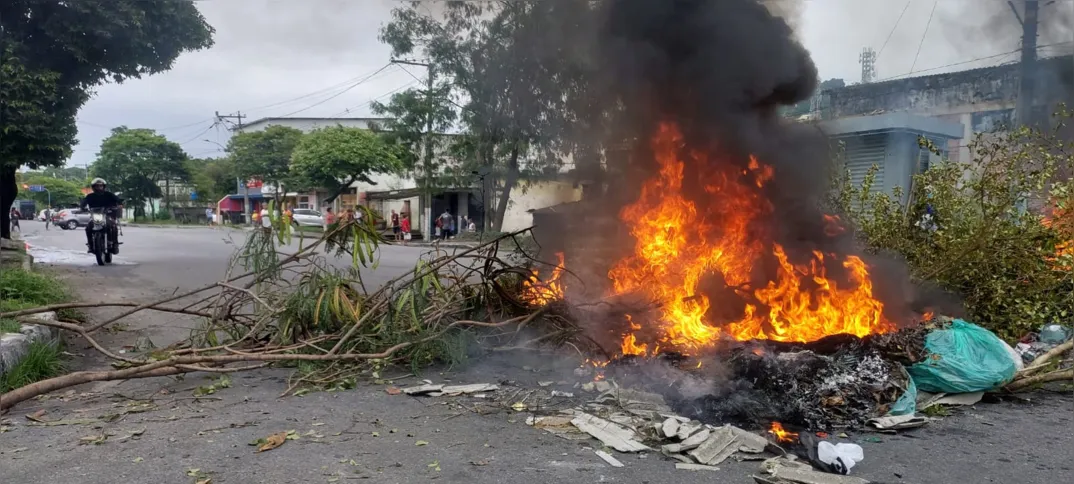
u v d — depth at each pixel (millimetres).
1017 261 6016
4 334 4766
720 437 3461
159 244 20547
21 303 6602
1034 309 5859
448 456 3299
